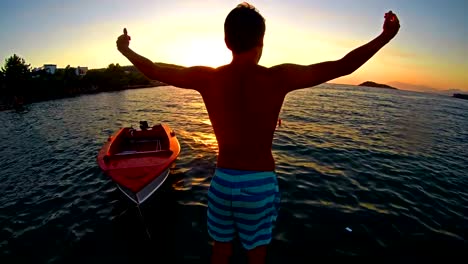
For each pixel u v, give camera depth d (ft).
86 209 24.82
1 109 117.80
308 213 22.63
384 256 17.97
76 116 86.22
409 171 34.60
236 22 4.60
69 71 189.88
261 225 5.09
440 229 21.25
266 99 4.59
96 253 18.84
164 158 26.07
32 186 31.12
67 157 42.14
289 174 31.27
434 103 209.97
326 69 4.42
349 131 60.85
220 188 5.06
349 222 21.50
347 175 31.71
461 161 41.19
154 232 20.67
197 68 5.22
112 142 31.73
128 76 276.21
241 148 4.84
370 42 4.42
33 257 18.79
